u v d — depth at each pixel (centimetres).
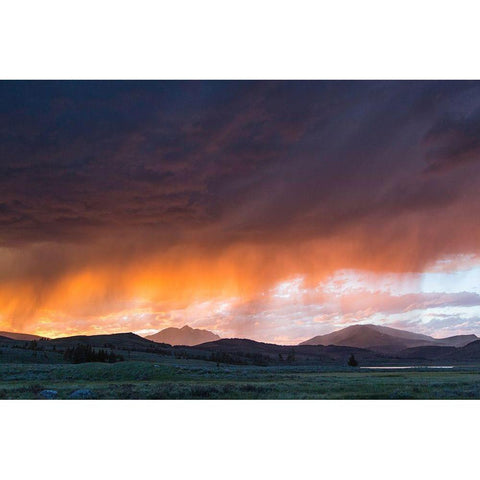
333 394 3938
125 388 4300
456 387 4588
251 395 3872
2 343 17275
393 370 11481
